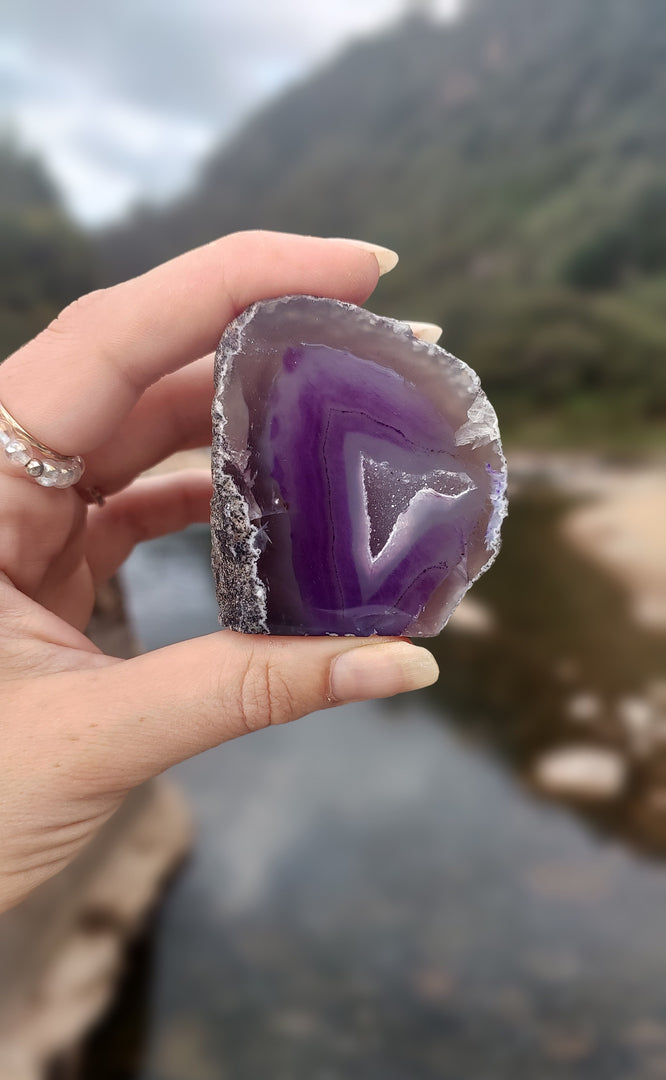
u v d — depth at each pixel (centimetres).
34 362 13
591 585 52
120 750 12
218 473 12
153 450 18
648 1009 21
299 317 12
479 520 13
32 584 14
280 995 22
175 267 13
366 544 13
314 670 12
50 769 12
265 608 12
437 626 13
